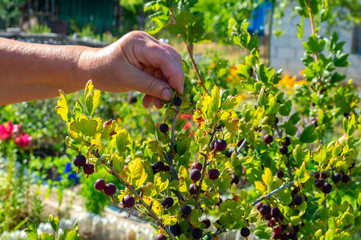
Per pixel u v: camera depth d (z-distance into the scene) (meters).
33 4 15.65
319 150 0.99
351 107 1.38
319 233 0.96
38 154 4.66
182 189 0.87
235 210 0.87
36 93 1.02
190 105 1.04
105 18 15.57
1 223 2.79
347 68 10.07
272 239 1.03
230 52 6.71
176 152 0.96
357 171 1.15
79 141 0.74
